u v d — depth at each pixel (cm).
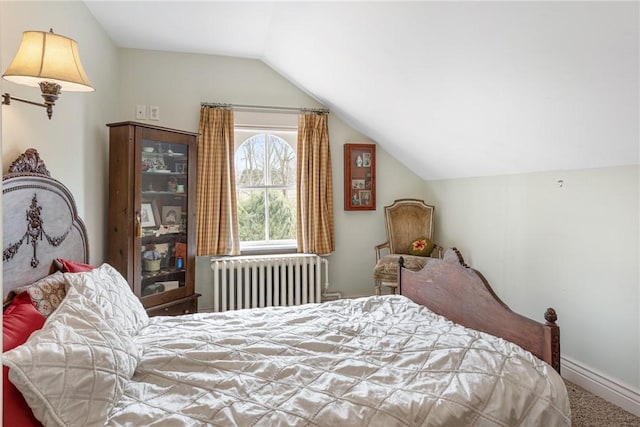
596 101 198
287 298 386
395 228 414
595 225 247
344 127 416
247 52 371
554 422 142
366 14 237
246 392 140
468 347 166
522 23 179
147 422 122
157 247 312
